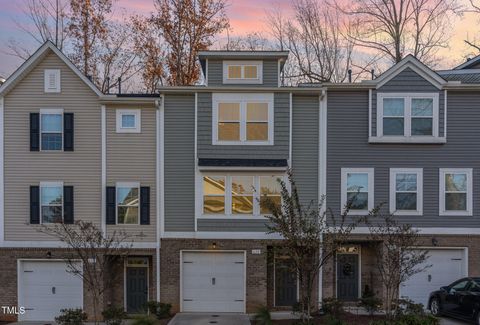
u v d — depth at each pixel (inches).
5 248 776.3
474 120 783.1
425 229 777.6
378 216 759.7
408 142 774.5
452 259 788.0
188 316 744.3
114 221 780.6
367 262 818.8
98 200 783.1
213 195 778.2
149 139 788.6
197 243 775.7
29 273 785.6
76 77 786.2
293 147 785.6
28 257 775.7
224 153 772.0
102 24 1256.8
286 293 808.3
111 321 700.0
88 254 747.4
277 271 807.7
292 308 742.5
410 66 776.9
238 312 779.4
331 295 765.3
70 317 689.0
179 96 788.6
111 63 1274.6
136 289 807.7
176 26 1262.3
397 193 781.9
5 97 784.9
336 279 815.1
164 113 786.8
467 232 778.2
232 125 773.9
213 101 773.3
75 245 745.0
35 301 784.3
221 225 775.7
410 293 787.4
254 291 771.4
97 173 784.3
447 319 713.0
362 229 775.1
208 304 783.1
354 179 782.5
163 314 746.8
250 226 775.1
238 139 772.6
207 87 769.6
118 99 780.0
